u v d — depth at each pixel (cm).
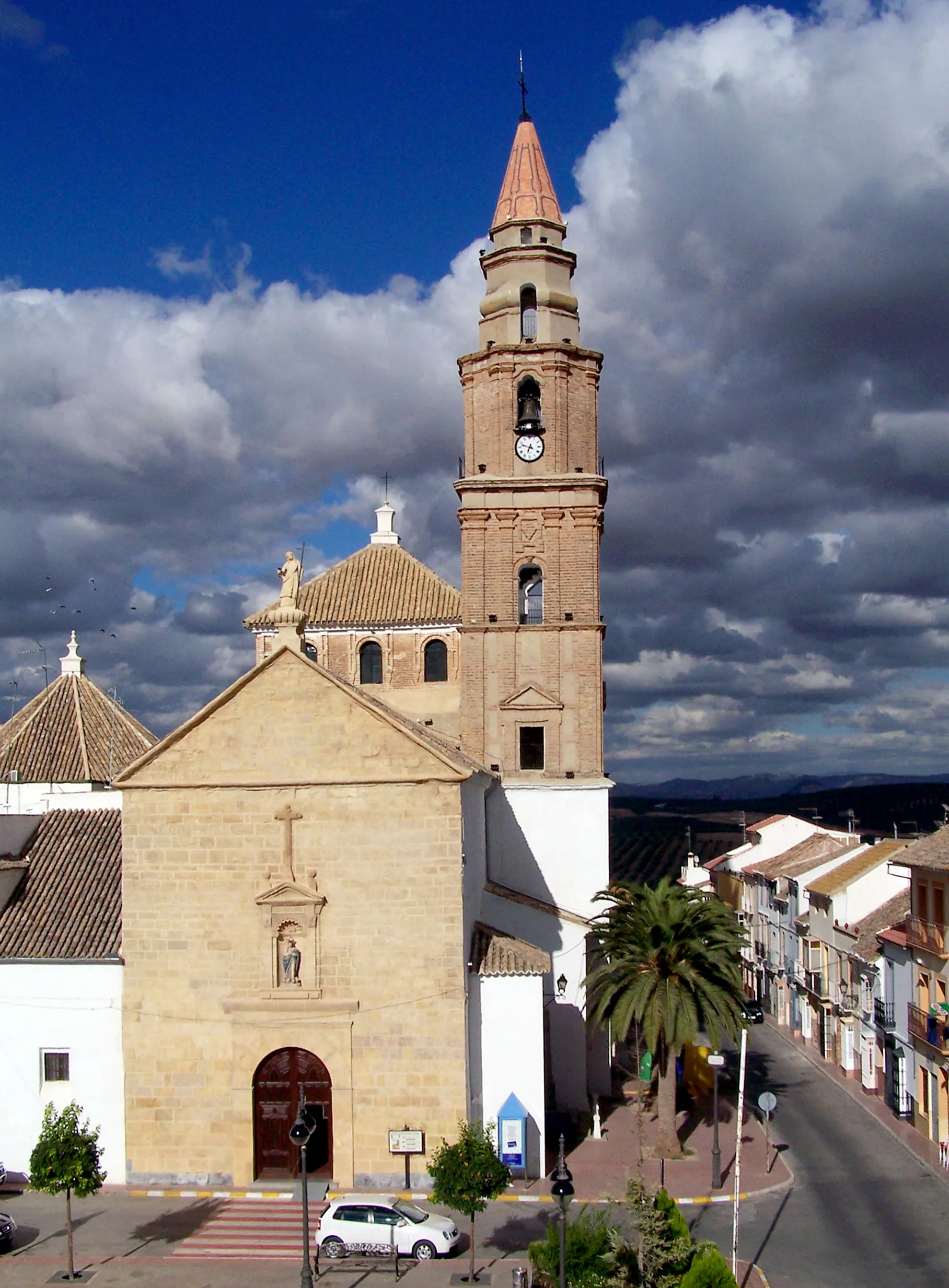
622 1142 4528
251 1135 3959
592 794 5150
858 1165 4381
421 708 6003
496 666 5231
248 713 4084
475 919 4475
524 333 5441
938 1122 4597
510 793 5156
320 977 3981
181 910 4038
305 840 4028
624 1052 5984
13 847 4591
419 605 6116
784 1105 5347
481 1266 3372
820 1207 3900
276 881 4003
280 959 4000
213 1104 3981
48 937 4175
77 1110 3534
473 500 5275
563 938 4872
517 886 5122
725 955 4259
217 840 4050
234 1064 3972
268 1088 4006
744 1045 3450
